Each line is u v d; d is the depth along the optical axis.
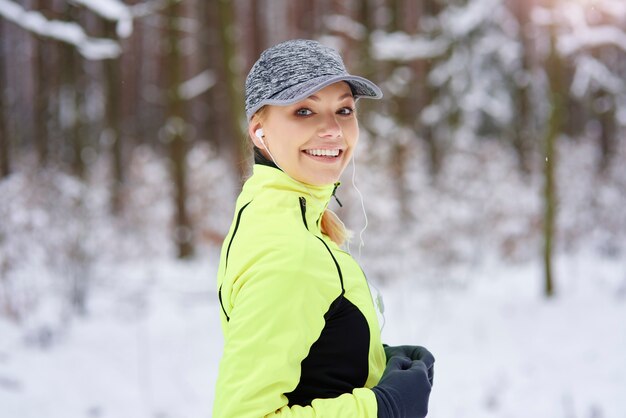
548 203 7.79
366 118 10.45
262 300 1.06
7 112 8.59
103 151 15.32
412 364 1.27
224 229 10.70
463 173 10.45
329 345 1.15
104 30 10.23
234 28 9.51
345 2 12.98
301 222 1.17
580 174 10.64
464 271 8.95
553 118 7.73
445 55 13.64
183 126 10.67
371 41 11.38
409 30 15.02
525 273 9.19
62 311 6.56
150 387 5.07
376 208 8.50
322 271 1.12
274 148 1.24
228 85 9.39
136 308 7.16
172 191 10.81
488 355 5.95
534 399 4.94
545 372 5.45
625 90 12.77
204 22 15.28
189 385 5.17
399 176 9.51
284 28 18.62
